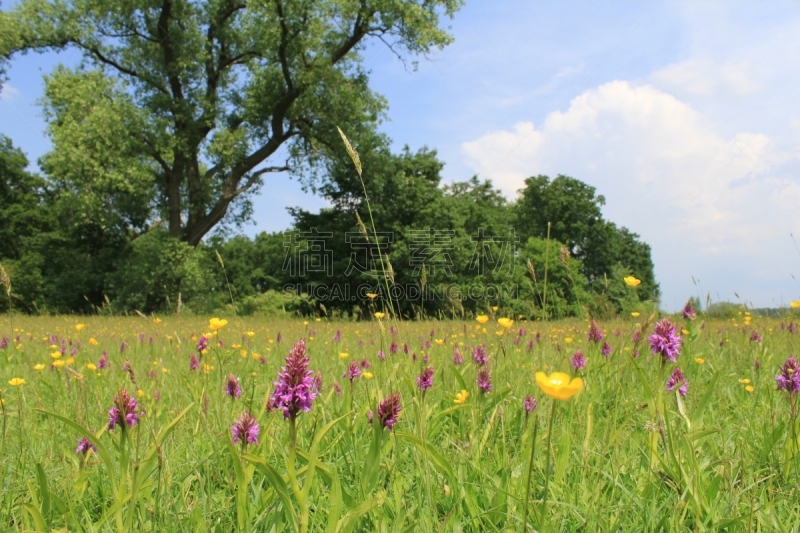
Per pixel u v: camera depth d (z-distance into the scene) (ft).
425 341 17.66
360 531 6.05
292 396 5.05
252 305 89.51
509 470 7.02
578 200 177.78
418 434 7.39
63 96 80.89
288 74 90.58
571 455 7.95
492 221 132.87
